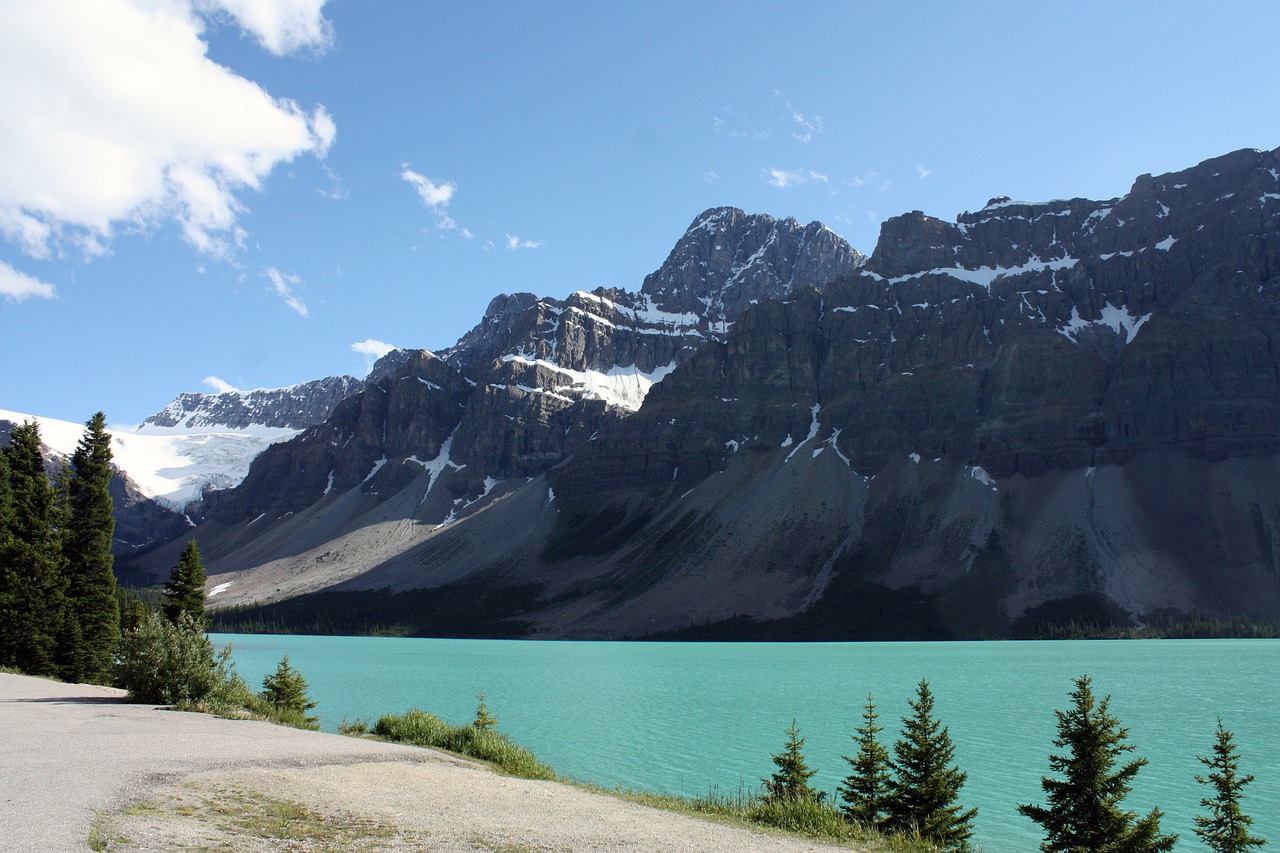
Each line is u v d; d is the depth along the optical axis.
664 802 37.34
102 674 100.12
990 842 50.16
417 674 159.12
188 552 110.12
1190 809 58.44
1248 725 90.75
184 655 63.38
